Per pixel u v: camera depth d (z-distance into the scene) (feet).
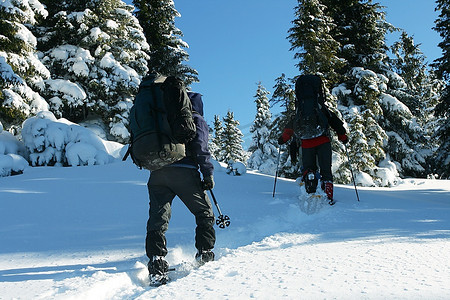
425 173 76.33
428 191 26.30
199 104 8.01
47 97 53.93
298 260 6.75
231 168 26.13
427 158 75.46
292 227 11.26
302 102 15.62
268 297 4.63
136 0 80.64
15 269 7.47
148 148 6.93
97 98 58.44
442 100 60.90
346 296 4.49
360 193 19.22
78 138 30.17
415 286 4.80
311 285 5.03
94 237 10.31
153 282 6.47
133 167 25.66
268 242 9.27
